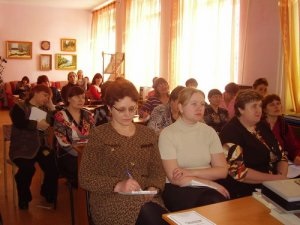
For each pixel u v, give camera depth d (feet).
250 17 14.78
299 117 11.77
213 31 16.75
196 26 17.89
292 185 4.46
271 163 7.86
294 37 12.82
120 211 5.64
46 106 11.13
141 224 5.51
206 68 17.33
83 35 36.83
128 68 26.32
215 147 7.22
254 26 14.62
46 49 35.53
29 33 34.76
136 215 5.60
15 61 34.55
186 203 6.42
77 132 9.83
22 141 10.34
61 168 9.56
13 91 33.40
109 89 6.10
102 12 33.06
